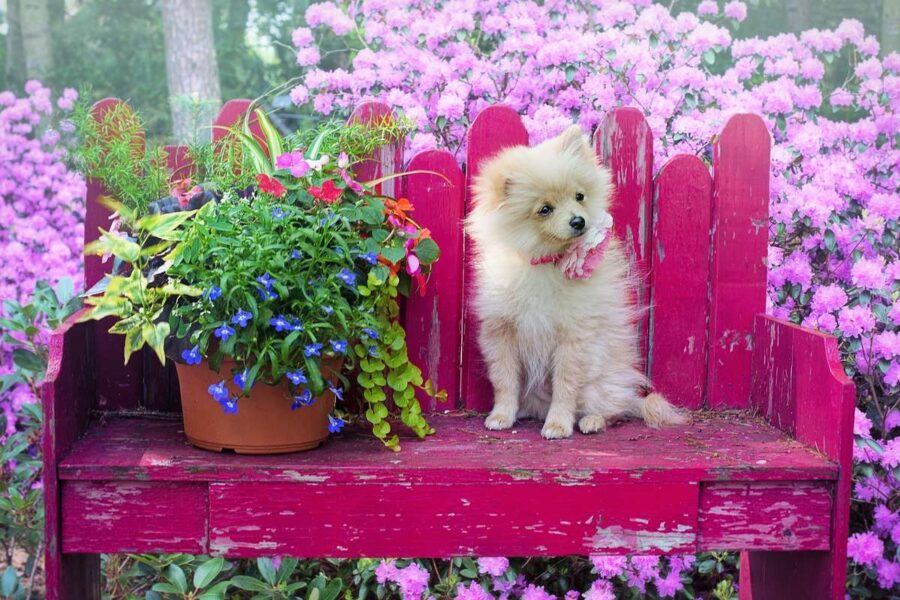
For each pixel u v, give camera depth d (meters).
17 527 2.12
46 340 2.28
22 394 2.36
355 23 2.41
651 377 1.94
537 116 2.13
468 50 2.27
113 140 1.80
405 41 2.31
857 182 2.15
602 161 1.92
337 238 1.61
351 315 1.63
